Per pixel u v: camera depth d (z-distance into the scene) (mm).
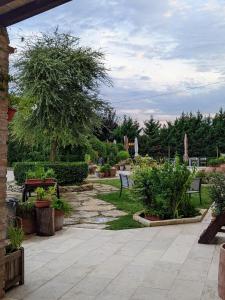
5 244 4039
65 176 14203
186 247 6168
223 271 3877
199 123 40250
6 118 3988
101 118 15625
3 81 3914
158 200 8164
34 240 6695
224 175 6859
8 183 16297
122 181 12062
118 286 4508
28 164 14484
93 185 15773
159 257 5641
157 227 7668
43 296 4227
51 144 15547
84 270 5082
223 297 3873
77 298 4172
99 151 24500
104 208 10109
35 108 14047
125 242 6516
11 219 6344
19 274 4555
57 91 14273
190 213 8438
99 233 7207
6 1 3383
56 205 7402
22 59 14211
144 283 4598
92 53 15023
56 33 14992
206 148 39156
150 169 8680
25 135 15016
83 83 14711
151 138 41125
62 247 6230
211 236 6348
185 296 4199
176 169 8375
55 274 4934
